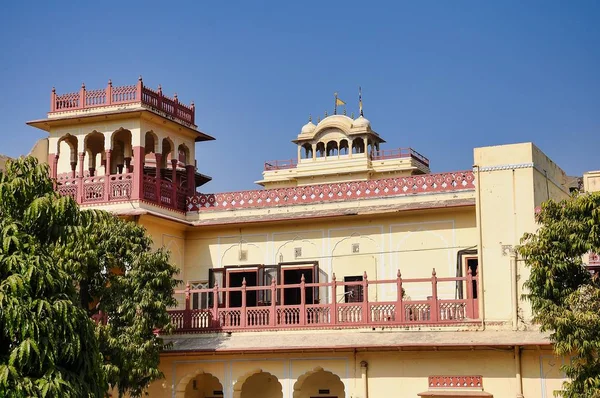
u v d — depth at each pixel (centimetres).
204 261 2298
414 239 2102
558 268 1448
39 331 1110
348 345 1844
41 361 1110
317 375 2128
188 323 2036
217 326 2014
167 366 2023
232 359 1972
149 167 2548
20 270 1118
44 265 1146
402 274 2095
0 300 1080
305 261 2191
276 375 1936
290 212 2228
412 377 1831
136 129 2219
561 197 2117
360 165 3953
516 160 1869
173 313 2052
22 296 1106
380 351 1862
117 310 1777
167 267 1853
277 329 1972
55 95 2306
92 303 2011
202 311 2036
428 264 2077
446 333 1828
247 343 1948
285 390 1920
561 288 1468
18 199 1209
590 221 1428
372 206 2145
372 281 1927
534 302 1474
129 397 1973
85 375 1186
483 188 1884
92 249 1684
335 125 4053
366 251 2144
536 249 1468
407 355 1842
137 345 1761
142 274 1795
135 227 1859
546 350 1728
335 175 3991
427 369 1823
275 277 2205
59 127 2303
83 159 2261
